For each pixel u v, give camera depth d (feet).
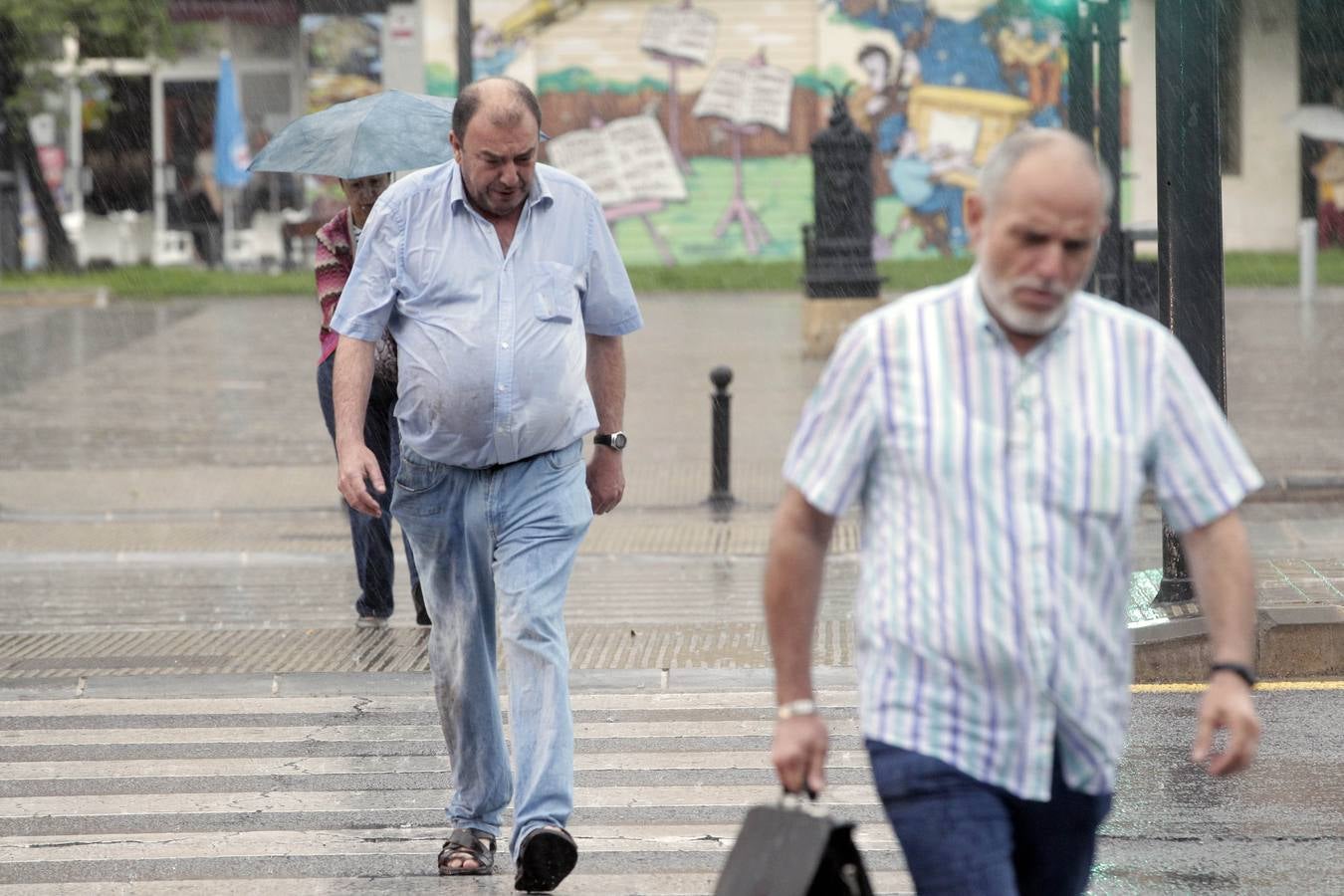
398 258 53.88
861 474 35.50
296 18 371.35
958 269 343.87
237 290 325.42
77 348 247.50
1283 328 245.86
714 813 63.82
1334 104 378.32
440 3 367.25
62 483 155.53
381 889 55.93
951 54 366.84
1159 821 61.82
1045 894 36.86
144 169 377.91
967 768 34.68
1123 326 35.24
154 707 79.56
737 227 372.79
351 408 54.29
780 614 36.11
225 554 123.65
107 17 329.93
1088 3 151.43
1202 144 89.15
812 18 367.86
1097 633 34.83
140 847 60.70
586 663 86.38
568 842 52.70
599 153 371.76
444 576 56.03
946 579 34.45
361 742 73.77
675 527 135.03
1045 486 34.35
